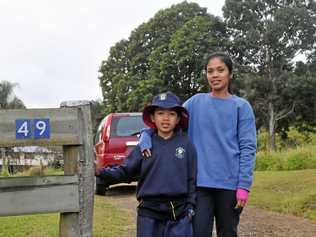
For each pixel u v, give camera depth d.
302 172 13.04
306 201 8.54
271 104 45.34
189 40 46.50
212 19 48.53
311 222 7.38
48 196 3.81
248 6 47.09
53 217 7.59
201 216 3.98
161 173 3.71
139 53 52.31
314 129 46.69
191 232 3.77
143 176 3.77
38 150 13.37
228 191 4.00
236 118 4.07
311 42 46.19
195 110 4.14
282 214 8.01
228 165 4.01
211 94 4.17
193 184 3.83
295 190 9.99
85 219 3.89
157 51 48.84
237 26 48.03
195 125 4.11
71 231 3.88
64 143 3.84
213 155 4.02
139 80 50.53
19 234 6.31
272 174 13.63
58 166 13.10
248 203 8.94
